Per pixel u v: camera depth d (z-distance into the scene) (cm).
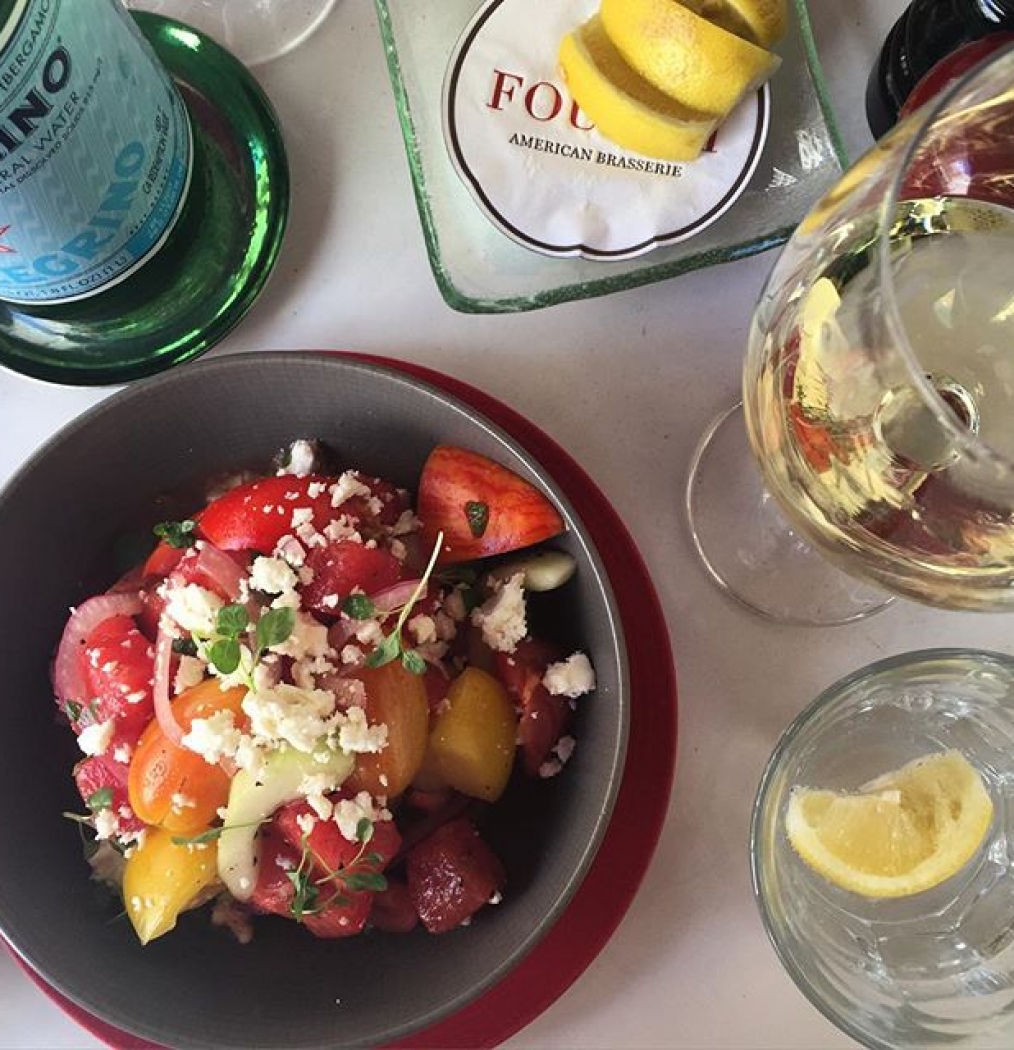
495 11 70
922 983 69
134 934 64
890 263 55
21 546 65
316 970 65
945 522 58
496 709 65
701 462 73
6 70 50
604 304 73
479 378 73
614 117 68
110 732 62
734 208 73
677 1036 70
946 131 58
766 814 63
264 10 75
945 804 68
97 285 65
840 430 57
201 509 71
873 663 68
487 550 65
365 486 66
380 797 61
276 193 73
